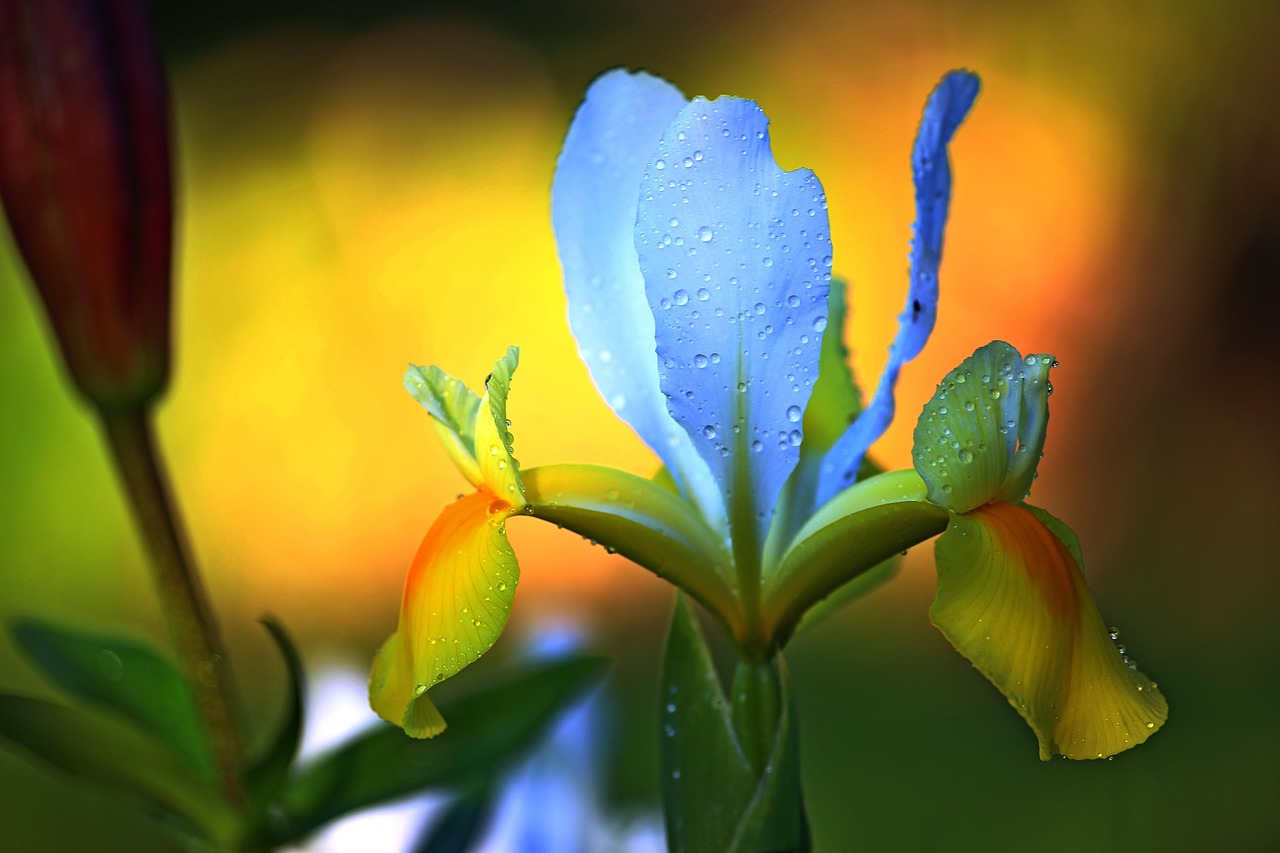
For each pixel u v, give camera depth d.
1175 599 1.03
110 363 0.45
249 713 0.93
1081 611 0.42
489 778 0.47
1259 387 1.21
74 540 0.99
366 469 1.23
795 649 0.93
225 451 1.22
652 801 0.52
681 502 0.44
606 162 0.46
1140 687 0.43
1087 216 1.35
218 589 1.09
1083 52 1.43
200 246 1.48
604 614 1.02
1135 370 1.25
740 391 0.44
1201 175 1.33
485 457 0.43
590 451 1.27
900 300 1.38
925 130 0.44
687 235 0.43
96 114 0.45
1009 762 0.80
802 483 0.45
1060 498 1.15
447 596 0.43
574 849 0.51
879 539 0.43
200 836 0.47
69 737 0.46
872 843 0.77
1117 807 0.75
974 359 0.43
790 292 0.43
